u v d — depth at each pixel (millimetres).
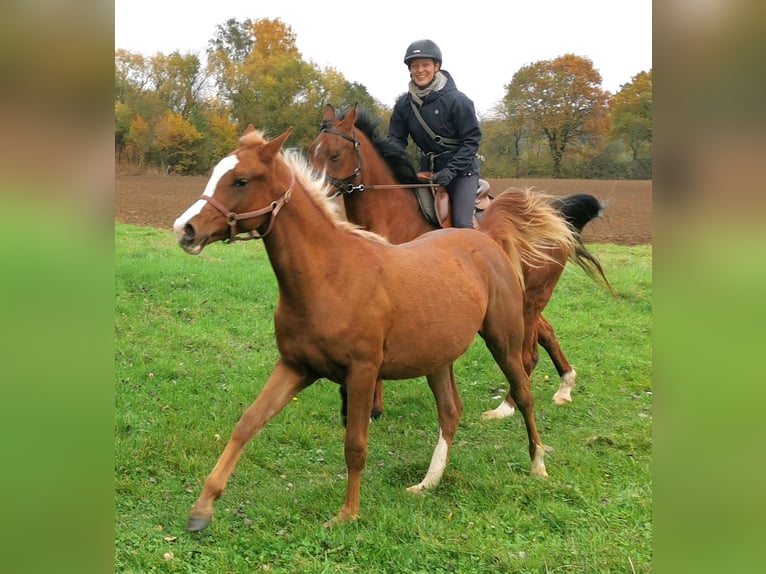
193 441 4273
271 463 4184
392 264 3582
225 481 3242
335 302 3314
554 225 4578
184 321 6859
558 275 5426
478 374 6219
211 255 10094
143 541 3123
